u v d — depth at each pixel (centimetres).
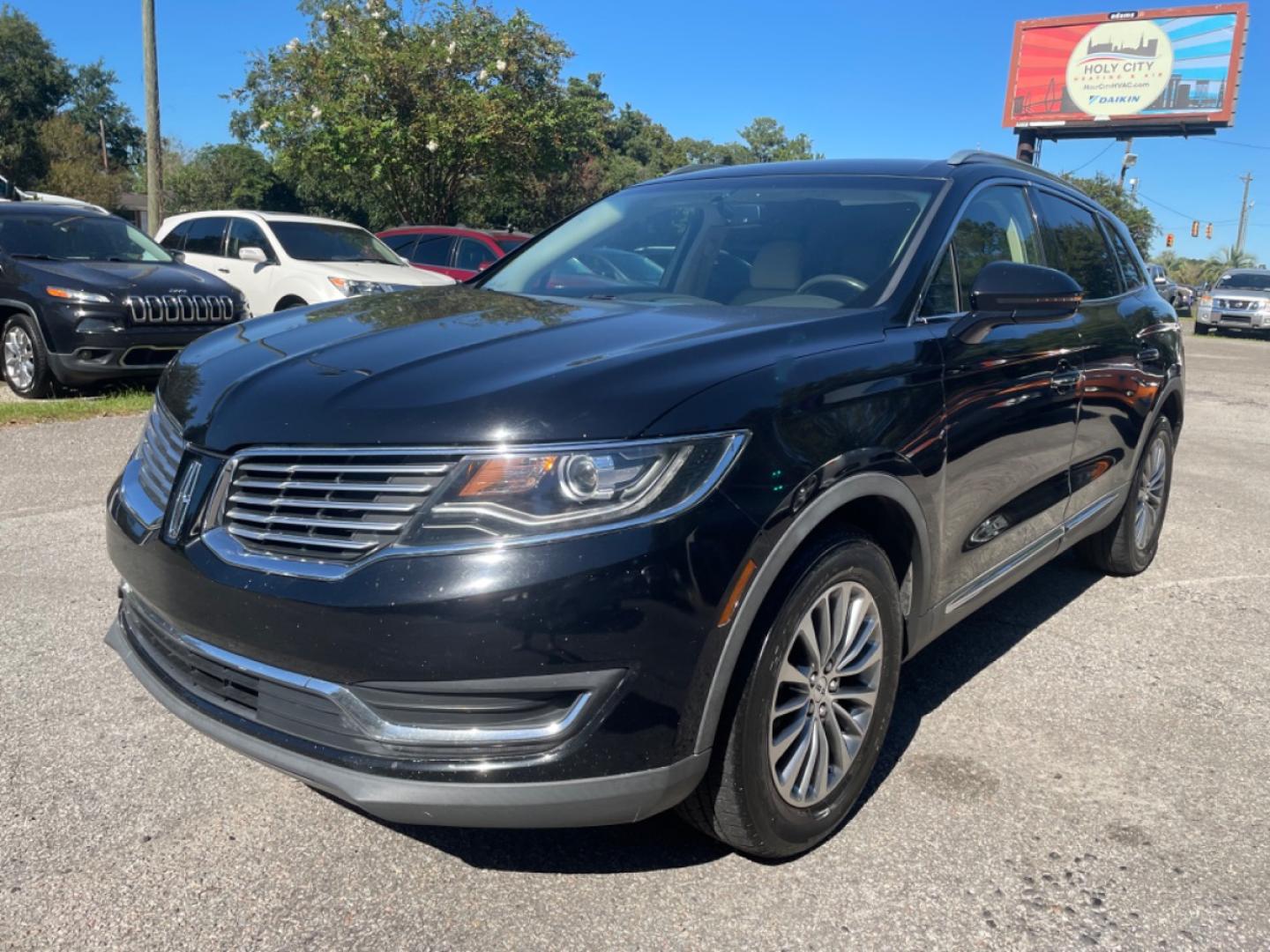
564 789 220
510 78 1986
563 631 213
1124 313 461
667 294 349
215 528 242
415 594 213
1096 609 475
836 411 260
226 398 254
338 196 2750
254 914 243
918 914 250
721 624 228
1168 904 257
